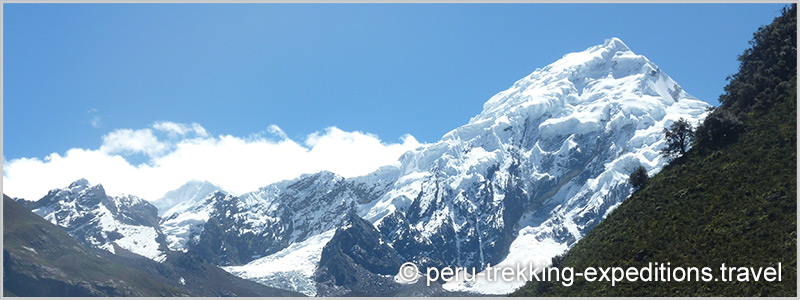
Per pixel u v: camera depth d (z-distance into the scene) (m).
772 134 163.62
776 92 175.75
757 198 148.62
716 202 154.25
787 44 192.00
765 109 173.62
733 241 141.88
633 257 152.62
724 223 147.50
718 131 174.25
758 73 191.88
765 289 127.94
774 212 142.12
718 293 132.62
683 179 168.12
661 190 169.00
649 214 162.88
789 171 150.88
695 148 177.38
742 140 168.00
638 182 182.62
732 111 182.75
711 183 160.75
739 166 160.12
